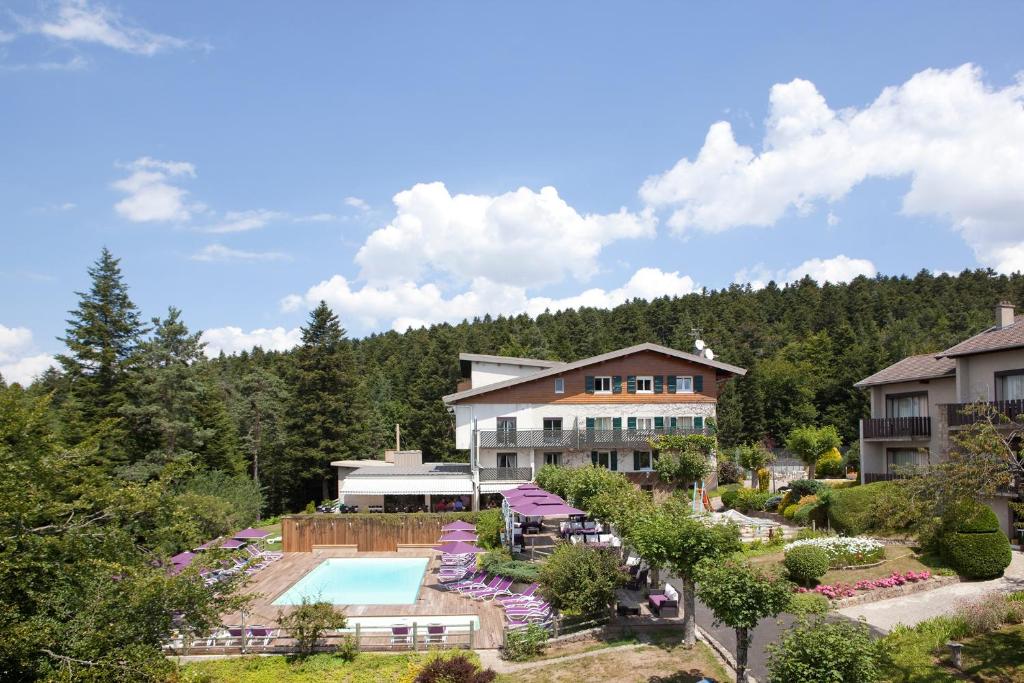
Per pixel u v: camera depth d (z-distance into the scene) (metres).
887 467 38.72
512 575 32.28
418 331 132.12
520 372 56.84
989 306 112.38
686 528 20.59
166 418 52.53
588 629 23.39
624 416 52.72
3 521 15.43
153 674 15.44
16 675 14.67
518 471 50.44
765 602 16.58
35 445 17.81
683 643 21.69
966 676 16.81
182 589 16.66
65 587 15.90
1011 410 29.66
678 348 101.69
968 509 18.94
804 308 120.44
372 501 54.12
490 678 19.81
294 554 42.75
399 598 31.09
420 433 86.19
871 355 80.75
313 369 71.50
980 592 24.02
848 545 27.81
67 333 50.34
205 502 39.91
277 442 71.19
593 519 34.88
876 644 17.39
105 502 18.09
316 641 23.88
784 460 63.91
